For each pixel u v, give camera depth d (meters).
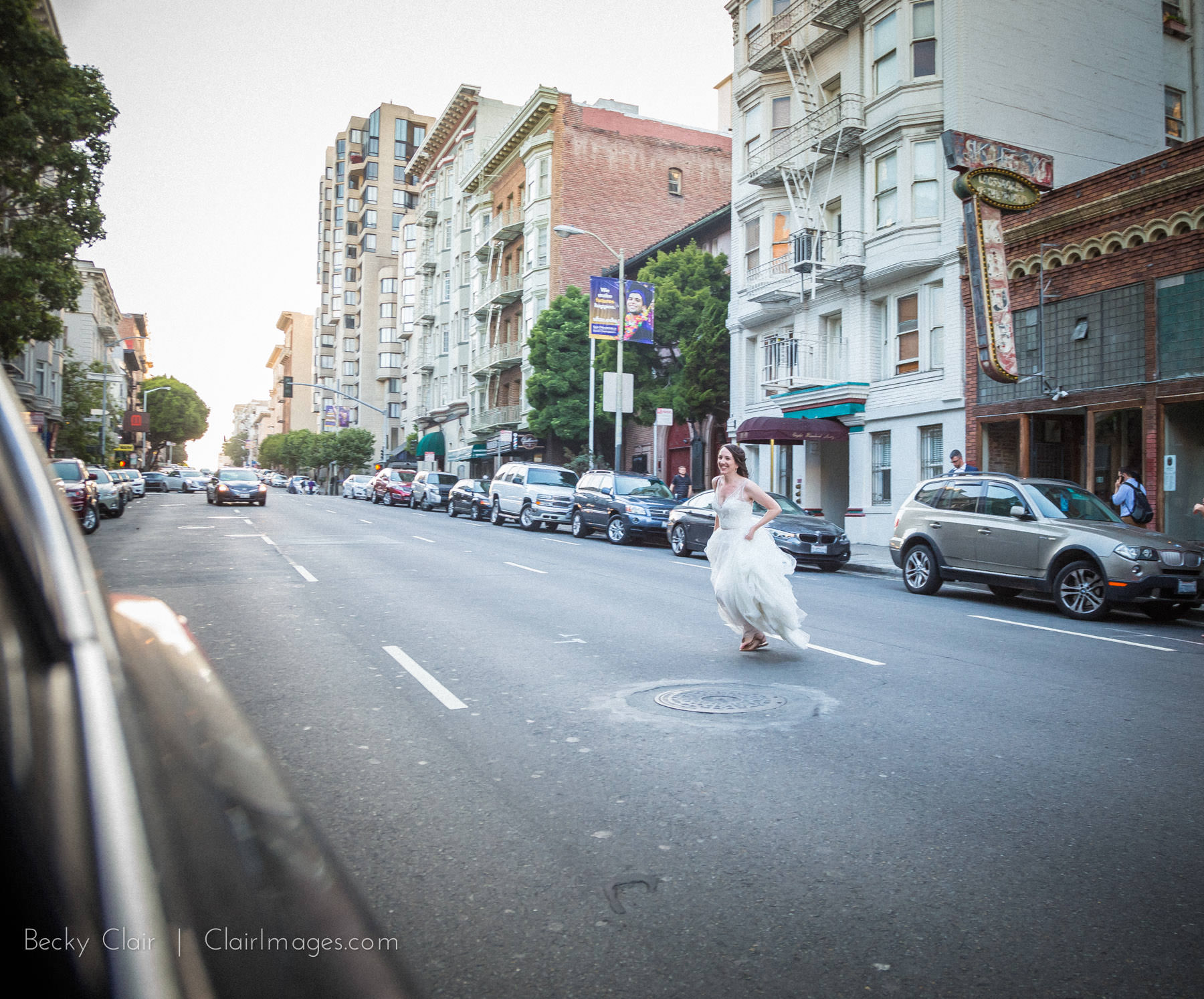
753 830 3.97
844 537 18.14
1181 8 25.78
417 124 106.44
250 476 39.12
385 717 5.77
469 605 10.68
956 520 13.30
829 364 25.02
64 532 0.85
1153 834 3.99
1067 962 2.91
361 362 103.00
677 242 34.75
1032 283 18.98
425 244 69.25
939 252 21.20
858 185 23.52
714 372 28.69
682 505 19.94
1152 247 16.53
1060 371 18.36
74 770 0.68
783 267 25.95
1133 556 10.94
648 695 6.41
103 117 18.91
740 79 28.23
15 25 17.08
